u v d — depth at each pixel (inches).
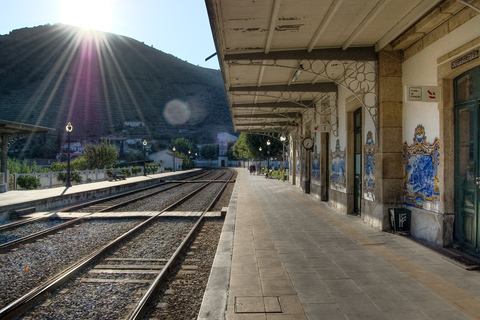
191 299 172.1
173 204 541.3
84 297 175.2
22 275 211.5
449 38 218.4
